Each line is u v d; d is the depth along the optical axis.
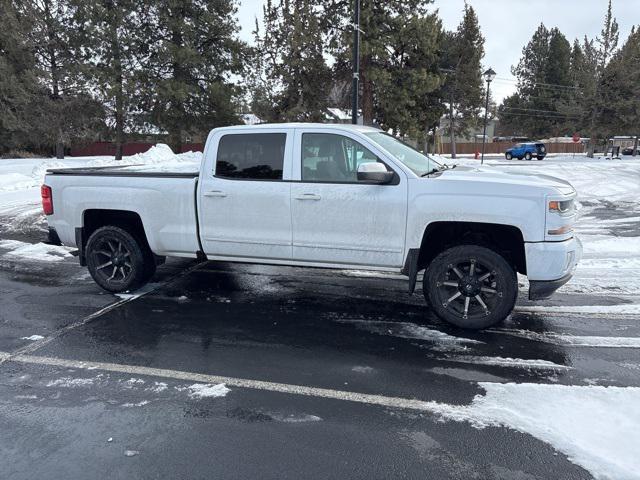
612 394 3.62
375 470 2.82
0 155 36.78
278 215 5.25
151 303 5.79
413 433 3.17
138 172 5.87
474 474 2.78
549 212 4.52
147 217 5.77
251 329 4.98
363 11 22.95
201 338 4.75
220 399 3.62
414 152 5.66
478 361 4.24
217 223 5.50
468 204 4.66
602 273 6.97
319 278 6.86
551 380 3.88
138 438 3.13
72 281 6.71
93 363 4.21
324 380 3.90
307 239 5.21
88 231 6.27
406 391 3.72
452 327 5.02
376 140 5.21
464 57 42.47
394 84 25.50
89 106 28.48
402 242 4.91
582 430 3.18
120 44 26.42
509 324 5.12
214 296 6.05
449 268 4.87
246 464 2.87
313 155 5.17
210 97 28.19
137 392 3.72
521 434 3.15
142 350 4.48
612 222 10.88
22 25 26.12
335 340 4.71
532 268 4.58
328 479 2.74
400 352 4.43
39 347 4.53
